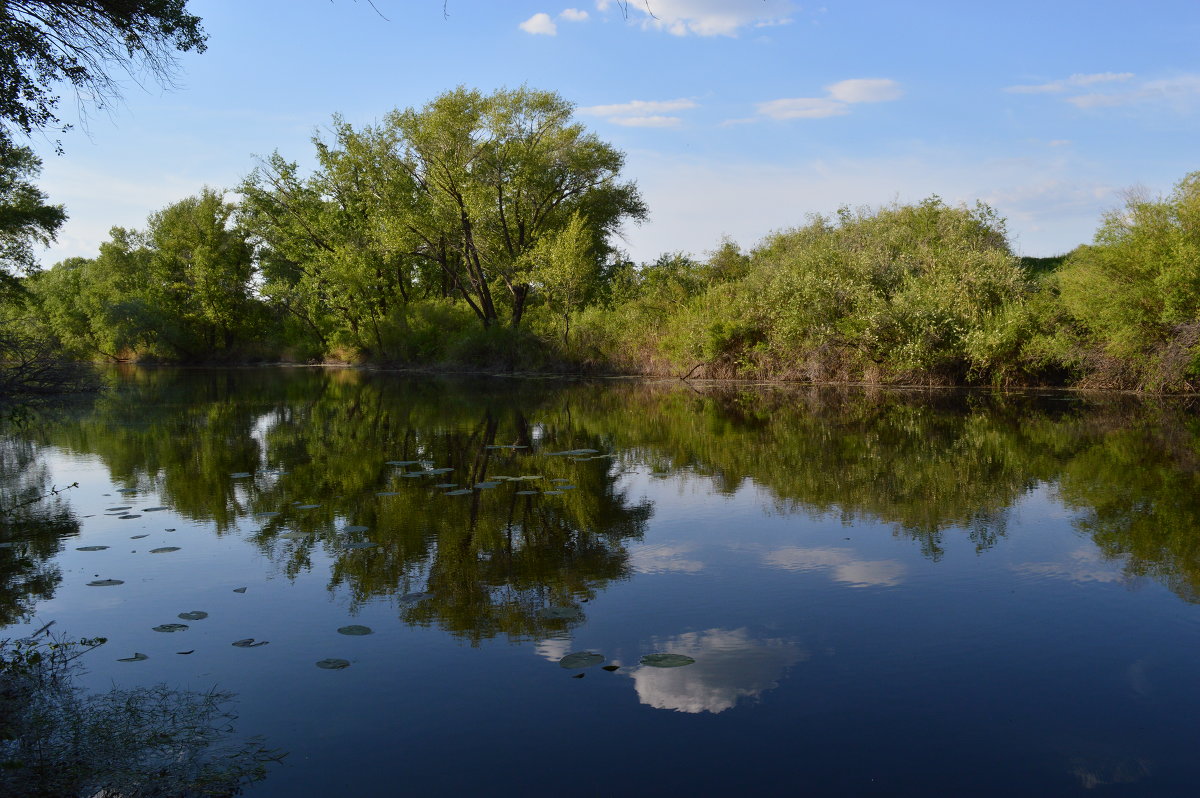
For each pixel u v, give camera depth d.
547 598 5.13
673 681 3.91
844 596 5.14
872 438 12.42
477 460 10.69
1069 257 22.16
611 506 7.83
